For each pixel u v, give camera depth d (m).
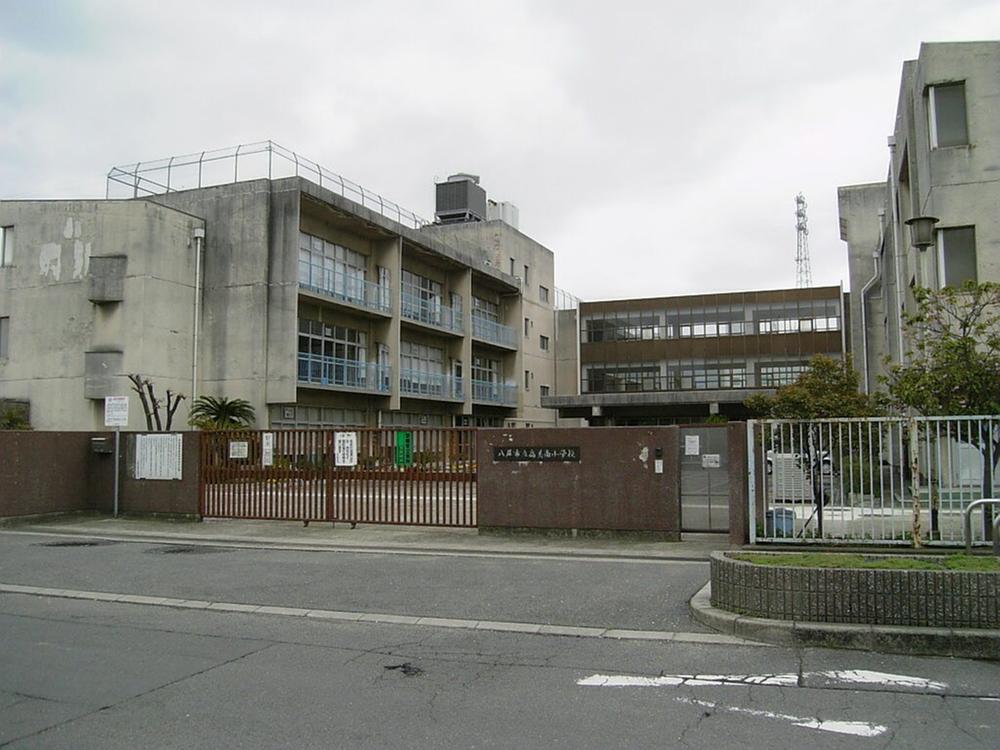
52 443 16.91
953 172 18.36
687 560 11.30
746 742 4.70
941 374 11.02
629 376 54.44
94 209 28.59
